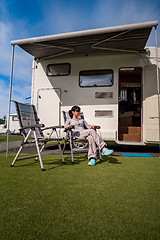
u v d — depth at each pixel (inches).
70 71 165.2
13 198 52.1
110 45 144.3
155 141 148.9
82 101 160.2
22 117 107.0
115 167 92.5
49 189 59.4
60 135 157.5
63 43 138.9
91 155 97.8
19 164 100.2
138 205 48.1
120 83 248.5
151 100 152.3
